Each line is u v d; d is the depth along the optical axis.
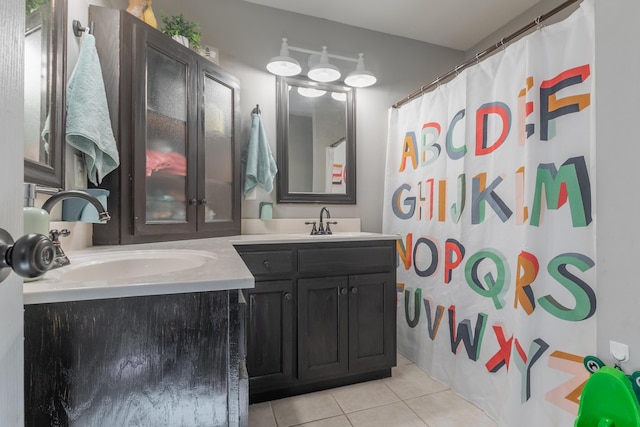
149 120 1.41
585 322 1.16
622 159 0.95
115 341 0.63
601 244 1.00
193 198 1.58
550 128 1.28
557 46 1.27
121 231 1.29
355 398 1.63
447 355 1.78
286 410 1.53
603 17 0.99
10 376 0.37
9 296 0.37
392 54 2.49
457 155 1.78
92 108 1.11
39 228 0.71
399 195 2.26
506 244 1.48
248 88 2.11
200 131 1.63
